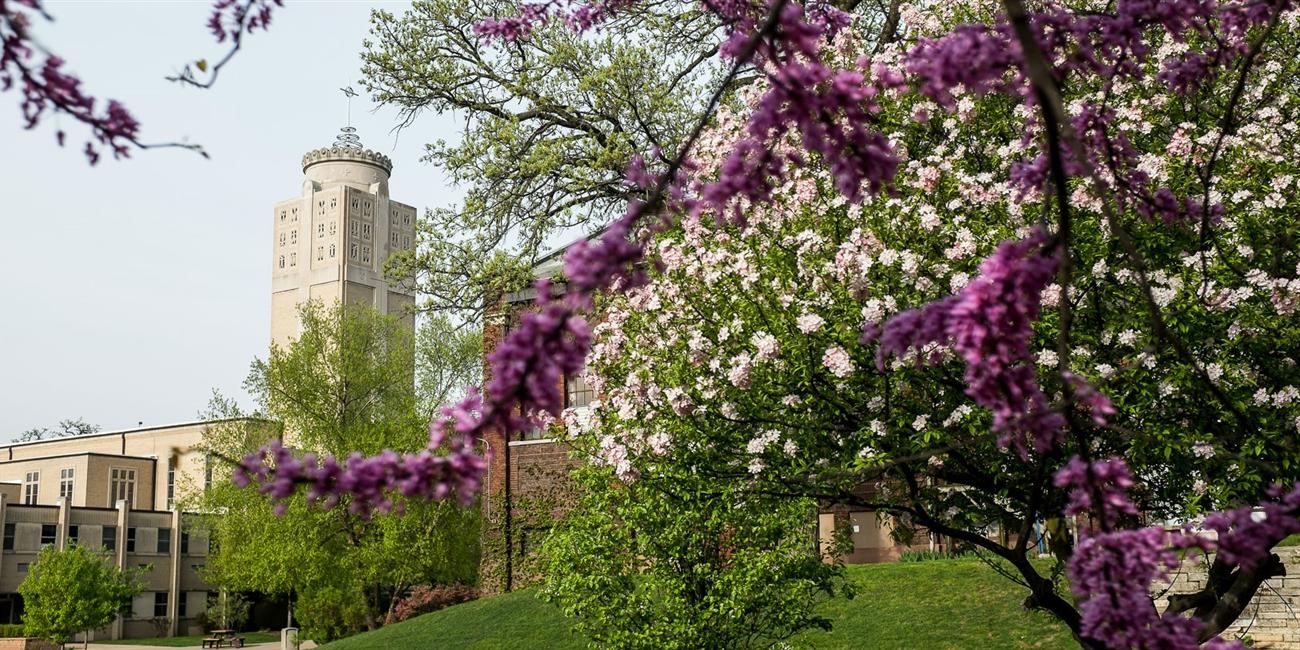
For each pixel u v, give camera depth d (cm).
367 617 3331
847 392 867
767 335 841
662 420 964
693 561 1278
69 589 4425
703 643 1248
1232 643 317
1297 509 293
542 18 458
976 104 898
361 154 12988
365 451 3453
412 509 3192
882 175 272
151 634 6581
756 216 923
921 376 821
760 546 1262
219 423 3956
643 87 1861
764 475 909
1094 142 405
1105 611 282
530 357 225
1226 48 378
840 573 1409
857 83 267
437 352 4181
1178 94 838
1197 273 764
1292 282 728
